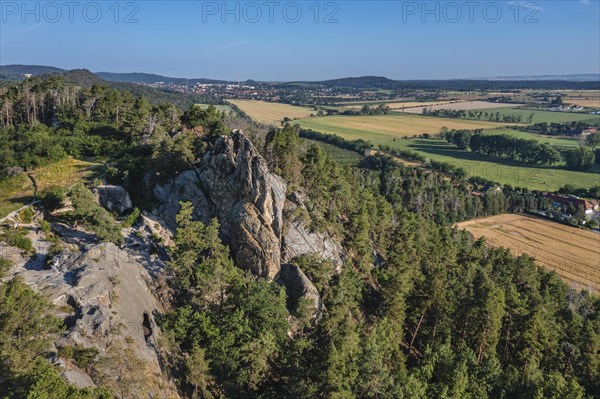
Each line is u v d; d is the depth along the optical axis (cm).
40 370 3366
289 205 8756
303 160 10481
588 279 14175
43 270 5822
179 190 8931
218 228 8306
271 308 6175
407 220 11512
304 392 4866
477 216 19862
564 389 5709
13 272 5828
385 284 7756
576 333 7900
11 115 14450
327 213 9638
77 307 4975
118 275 5731
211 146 9856
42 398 3003
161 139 10388
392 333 6825
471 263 10556
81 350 4269
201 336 5662
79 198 7644
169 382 4875
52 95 15388
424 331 8131
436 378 6272
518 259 11225
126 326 4916
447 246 11088
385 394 5141
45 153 10919
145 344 4997
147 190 9450
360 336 6894
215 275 6388
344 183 11506
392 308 7544
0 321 4000
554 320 8275
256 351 5462
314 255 8175
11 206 8450
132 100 15975
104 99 15012
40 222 7644
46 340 4119
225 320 5906
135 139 12181
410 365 7412
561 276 14362
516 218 19900
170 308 6406
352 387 5244
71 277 5516
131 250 7469
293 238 8406
